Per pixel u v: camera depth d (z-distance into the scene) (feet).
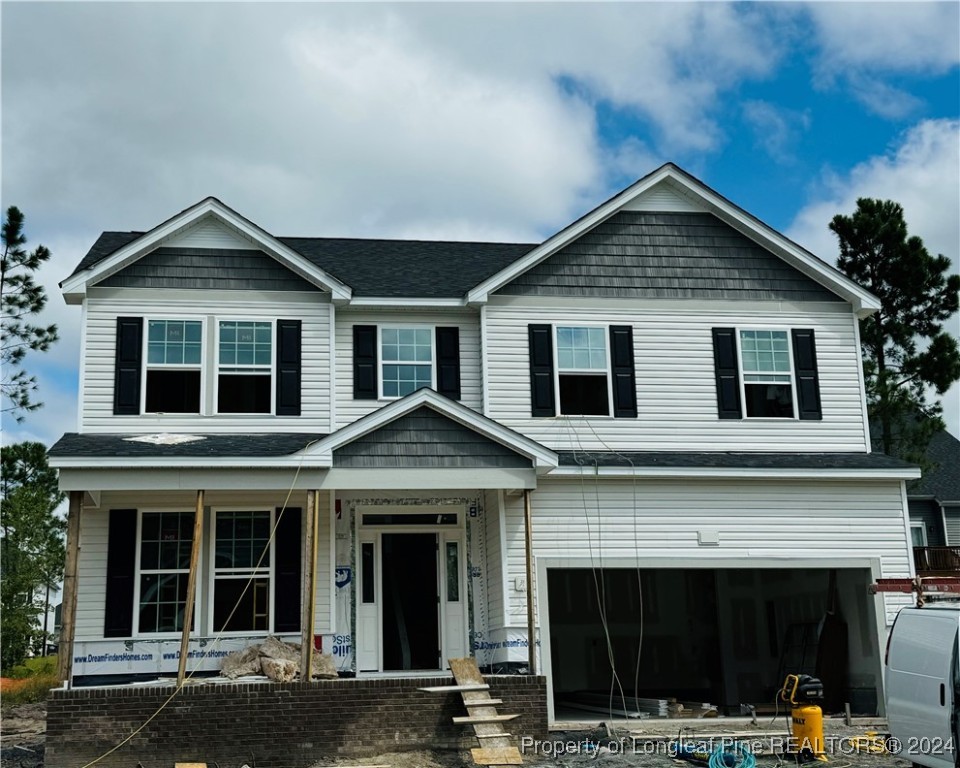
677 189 68.59
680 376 65.92
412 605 61.98
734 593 78.69
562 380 64.85
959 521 112.06
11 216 97.81
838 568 63.36
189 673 56.54
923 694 44.24
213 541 59.21
